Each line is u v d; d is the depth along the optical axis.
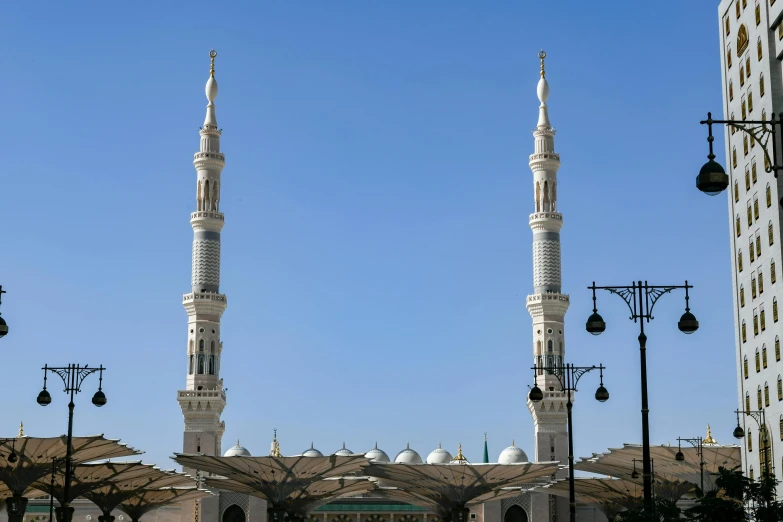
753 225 80.50
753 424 81.75
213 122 173.38
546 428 166.00
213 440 165.25
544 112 174.50
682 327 47.19
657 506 50.16
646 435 49.00
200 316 167.50
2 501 126.94
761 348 79.19
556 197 172.25
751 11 80.38
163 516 175.62
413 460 188.75
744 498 56.81
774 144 30.27
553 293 167.38
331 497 138.25
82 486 128.75
